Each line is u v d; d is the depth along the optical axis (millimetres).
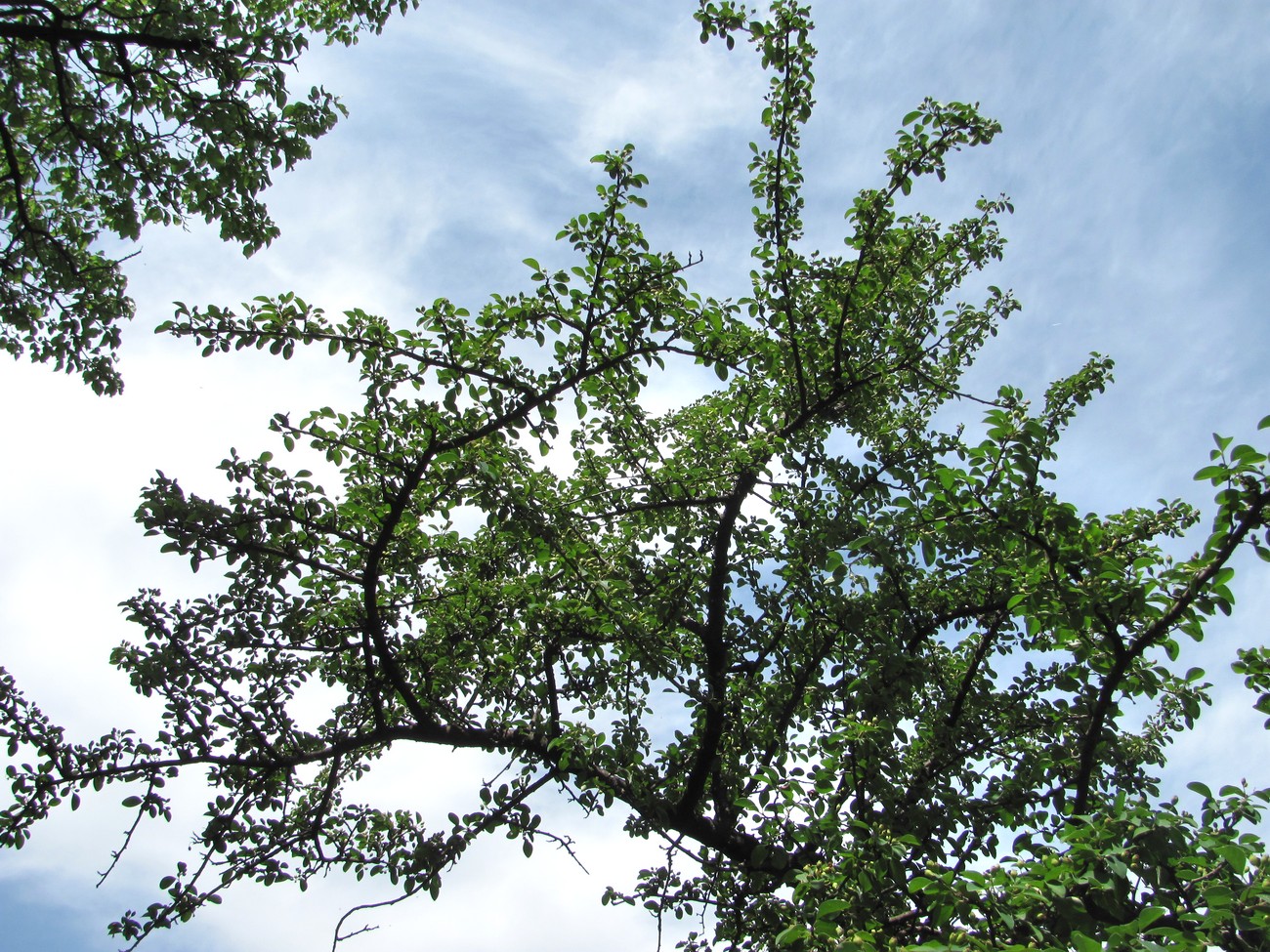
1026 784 6414
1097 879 3680
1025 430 4582
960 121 7453
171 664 6750
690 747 8539
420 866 6773
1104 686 5039
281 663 7500
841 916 4492
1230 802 4047
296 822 7586
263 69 8375
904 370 9141
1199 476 4102
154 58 8727
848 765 5723
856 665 7012
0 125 8586
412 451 6812
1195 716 5297
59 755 6355
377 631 7121
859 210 7938
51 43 7828
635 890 8164
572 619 7797
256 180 9422
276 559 6820
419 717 7520
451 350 6457
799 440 8391
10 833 6180
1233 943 3340
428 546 7973
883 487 7840
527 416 6598
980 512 4855
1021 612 5176
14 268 9562
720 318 6668
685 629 8555
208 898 6715
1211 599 4418
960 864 6199
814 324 8453
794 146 7801
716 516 8070
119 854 6316
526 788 7094
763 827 5449
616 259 6371
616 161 6289
